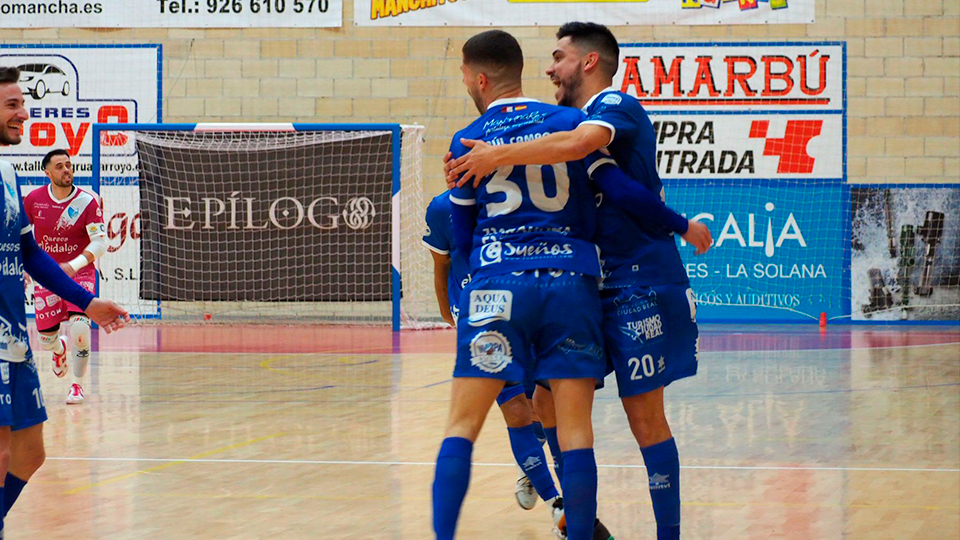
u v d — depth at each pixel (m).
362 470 5.97
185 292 17.61
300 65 18.16
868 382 10.14
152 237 17.58
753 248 17.78
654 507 4.02
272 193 17.42
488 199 3.75
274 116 18.19
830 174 17.67
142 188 17.55
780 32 17.67
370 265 17.30
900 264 17.58
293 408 8.52
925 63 17.52
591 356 3.68
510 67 3.88
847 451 6.56
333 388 9.78
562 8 17.72
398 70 18.06
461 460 3.45
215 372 11.10
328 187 17.33
